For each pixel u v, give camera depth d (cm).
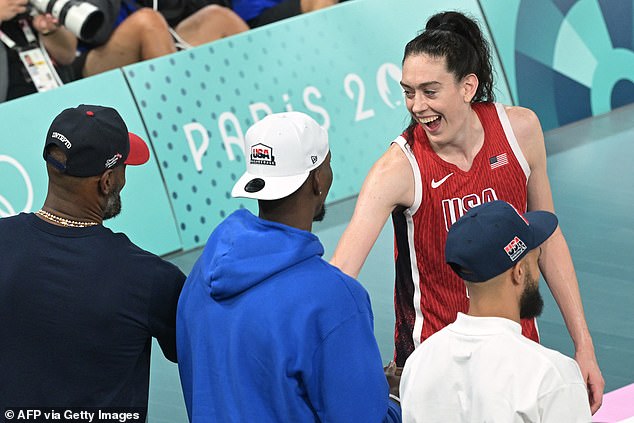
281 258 875
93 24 2247
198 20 2505
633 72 2834
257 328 866
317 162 911
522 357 853
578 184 2412
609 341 1770
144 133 2191
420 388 905
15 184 2066
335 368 863
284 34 2372
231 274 878
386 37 2481
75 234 945
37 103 2105
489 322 883
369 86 2447
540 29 2678
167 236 2194
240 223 917
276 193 885
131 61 2388
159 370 1794
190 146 2236
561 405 836
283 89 2352
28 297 928
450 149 1179
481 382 859
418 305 1214
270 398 871
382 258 2144
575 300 1224
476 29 1180
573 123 2753
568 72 2733
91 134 938
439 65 1120
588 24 2752
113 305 930
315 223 2295
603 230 2189
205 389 905
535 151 1209
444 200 1178
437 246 1187
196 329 914
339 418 870
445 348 899
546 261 1235
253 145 910
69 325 927
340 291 874
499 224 887
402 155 1182
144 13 2358
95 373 940
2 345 938
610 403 1573
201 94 2266
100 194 967
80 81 2150
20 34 2209
